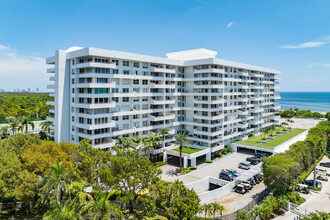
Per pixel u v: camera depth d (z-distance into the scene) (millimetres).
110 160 42562
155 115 76562
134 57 67312
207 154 75375
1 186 36625
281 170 48188
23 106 150375
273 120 122375
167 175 63531
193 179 60625
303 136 103062
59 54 64750
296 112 165125
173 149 75000
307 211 45438
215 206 40875
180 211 35688
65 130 67062
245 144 83625
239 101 91938
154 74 75625
